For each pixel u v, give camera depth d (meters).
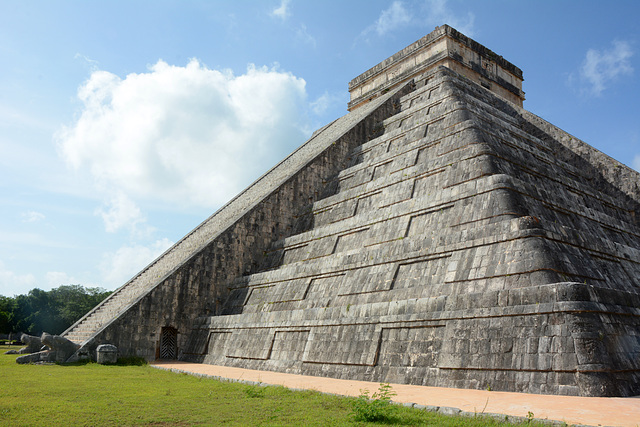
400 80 39.31
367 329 15.42
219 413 8.95
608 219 20.36
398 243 17.97
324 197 28.11
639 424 7.36
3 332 67.06
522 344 11.59
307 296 20.28
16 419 8.33
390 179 22.62
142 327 22.33
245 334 20.38
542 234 13.98
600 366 10.49
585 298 11.34
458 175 19.22
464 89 30.81
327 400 10.09
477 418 8.08
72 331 26.30
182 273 23.98
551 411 8.49
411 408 9.12
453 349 12.82
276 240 27.05
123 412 9.05
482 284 14.16
